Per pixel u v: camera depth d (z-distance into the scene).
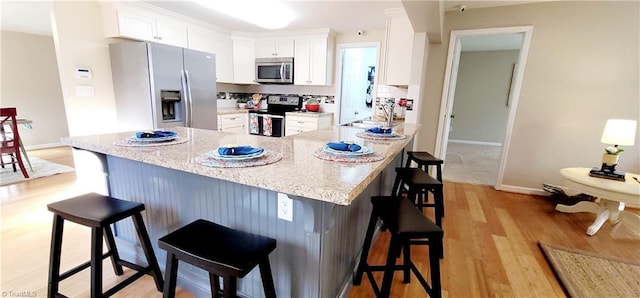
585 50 2.94
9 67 4.77
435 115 3.75
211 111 3.79
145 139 1.48
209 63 3.69
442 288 1.72
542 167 3.31
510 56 6.28
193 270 1.58
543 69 3.12
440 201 1.94
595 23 2.87
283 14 3.39
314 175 0.98
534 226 2.56
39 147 5.22
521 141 3.35
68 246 2.03
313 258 1.21
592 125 3.04
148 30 3.27
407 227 1.22
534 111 3.24
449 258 2.04
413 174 2.12
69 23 2.85
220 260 0.95
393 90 4.11
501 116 6.59
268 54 4.56
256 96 5.00
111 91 3.24
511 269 1.92
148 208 1.69
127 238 1.90
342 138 1.88
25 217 2.47
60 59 2.82
